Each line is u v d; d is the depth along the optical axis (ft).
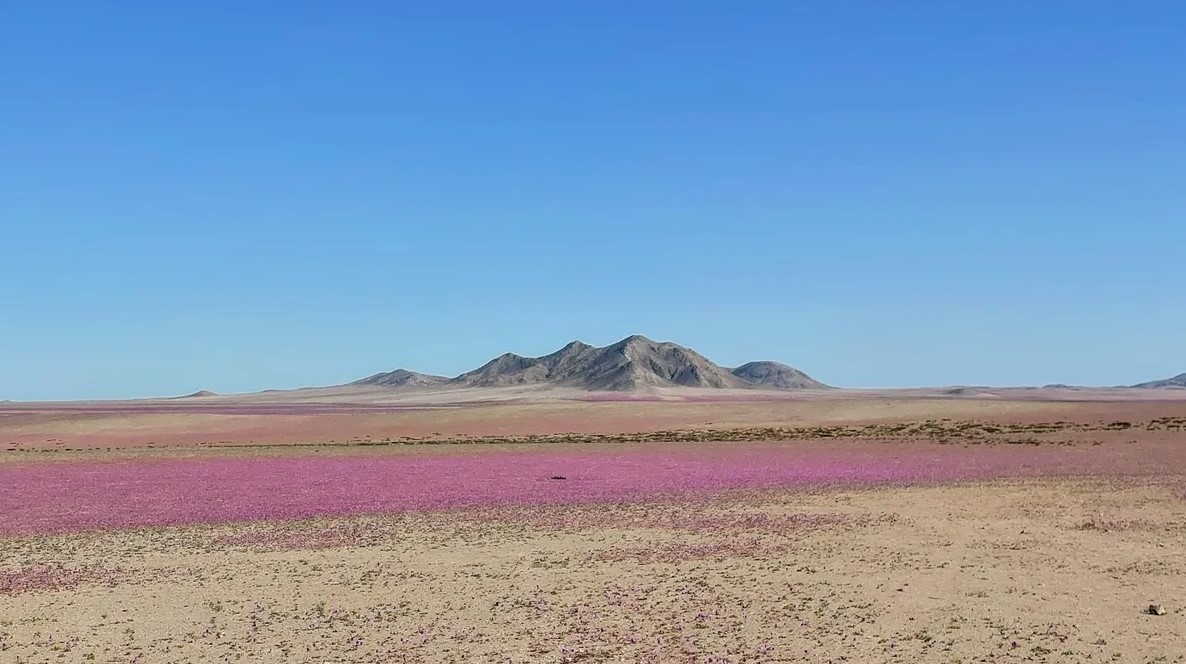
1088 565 82.64
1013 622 64.13
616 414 471.21
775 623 65.87
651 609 70.79
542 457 236.84
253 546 102.22
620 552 94.99
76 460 243.19
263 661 59.82
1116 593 71.61
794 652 59.00
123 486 169.07
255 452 274.77
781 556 90.94
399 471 197.26
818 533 104.73
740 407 506.48
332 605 73.92
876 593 73.87
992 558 87.20
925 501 131.03
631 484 161.89
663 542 100.68
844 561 87.61
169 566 91.04
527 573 85.25
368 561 92.32
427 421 451.94
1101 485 144.36
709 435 330.95
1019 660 56.18
